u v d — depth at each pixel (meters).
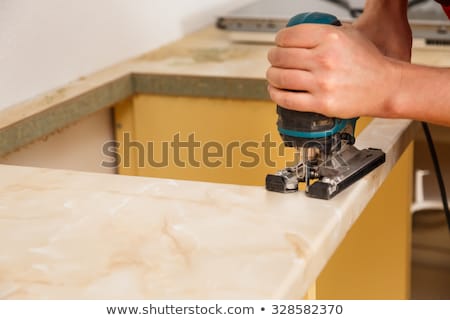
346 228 0.66
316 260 0.57
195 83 1.16
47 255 0.57
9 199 0.69
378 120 0.93
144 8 1.34
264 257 0.55
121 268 0.55
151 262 0.55
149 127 1.24
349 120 0.72
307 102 0.66
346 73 0.66
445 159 1.46
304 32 0.67
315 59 0.66
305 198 0.67
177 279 0.53
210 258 0.56
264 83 1.11
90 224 0.63
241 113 1.17
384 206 1.26
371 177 0.73
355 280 1.31
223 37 1.48
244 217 0.63
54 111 0.99
